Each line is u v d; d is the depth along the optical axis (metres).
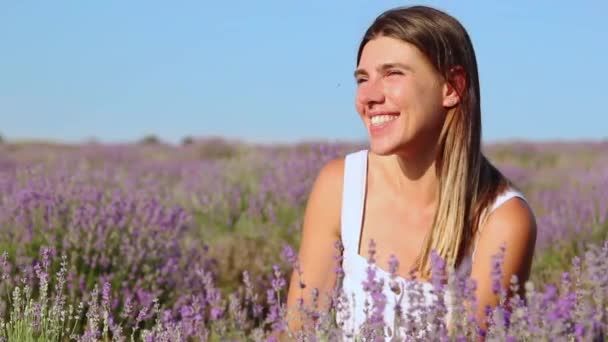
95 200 5.84
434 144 2.79
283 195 8.29
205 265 5.35
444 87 2.74
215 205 8.24
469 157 2.76
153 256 4.96
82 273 4.52
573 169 14.43
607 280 2.14
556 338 2.00
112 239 5.00
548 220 6.76
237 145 22.80
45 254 3.39
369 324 2.42
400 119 2.72
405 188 2.89
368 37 2.79
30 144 26.95
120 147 26.27
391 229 2.91
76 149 24.20
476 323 2.22
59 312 3.26
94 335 3.09
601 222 6.70
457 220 2.74
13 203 5.35
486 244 2.67
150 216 5.42
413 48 2.69
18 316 3.20
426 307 2.28
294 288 3.05
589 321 2.04
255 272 5.52
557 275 5.17
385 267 2.88
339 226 3.04
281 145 17.92
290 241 6.82
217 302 3.60
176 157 21.73
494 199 2.75
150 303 4.22
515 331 2.10
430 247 2.76
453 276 2.17
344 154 8.83
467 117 2.77
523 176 13.34
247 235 6.88
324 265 3.04
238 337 3.32
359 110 2.80
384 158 2.96
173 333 3.05
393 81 2.71
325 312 2.49
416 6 2.75
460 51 2.73
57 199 5.32
